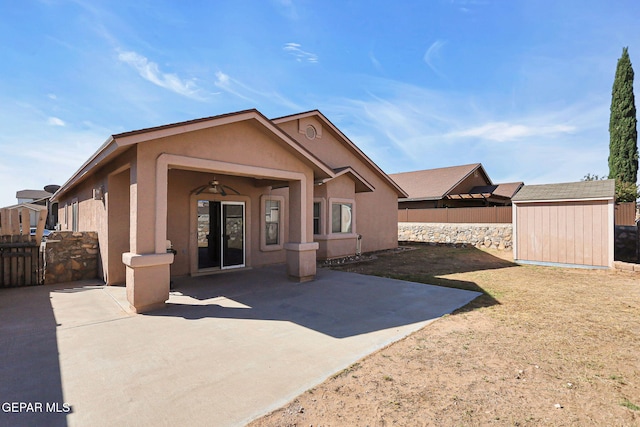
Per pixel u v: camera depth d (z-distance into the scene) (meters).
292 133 12.56
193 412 2.70
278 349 4.01
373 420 2.59
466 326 4.91
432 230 18.58
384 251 15.27
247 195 10.10
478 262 11.90
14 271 7.48
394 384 3.17
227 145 6.63
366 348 4.05
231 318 5.24
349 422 2.56
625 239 11.88
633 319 5.22
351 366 3.55
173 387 3.10
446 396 2.96
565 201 10.76
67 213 13.81
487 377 3.32
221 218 9.50
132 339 4.31
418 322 5.09
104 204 7.89
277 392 3.01
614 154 24.45
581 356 3.84
